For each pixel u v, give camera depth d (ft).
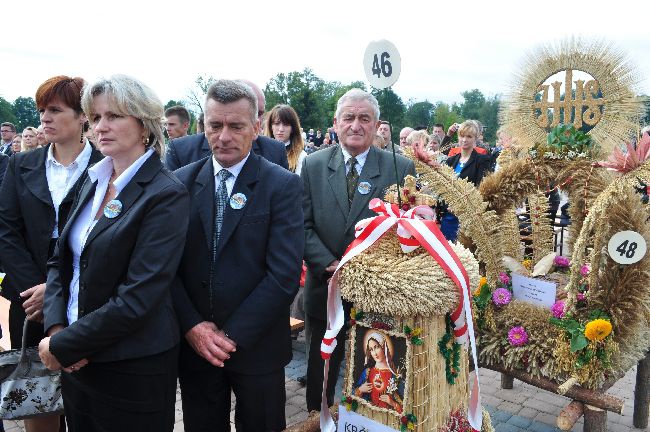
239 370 7.34
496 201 9.87
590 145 9.35
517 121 10.64
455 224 13.70
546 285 9.23
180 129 17.76
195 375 7.66
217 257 7.25
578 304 8.83
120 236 6.00
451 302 5.97
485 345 9.45
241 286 7.24
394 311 5.90
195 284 7.31
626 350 8.55
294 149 15.78
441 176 9.18
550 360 8.66
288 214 7.43
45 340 6.16
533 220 11.35
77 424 6.75
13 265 8.49
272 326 7.21
